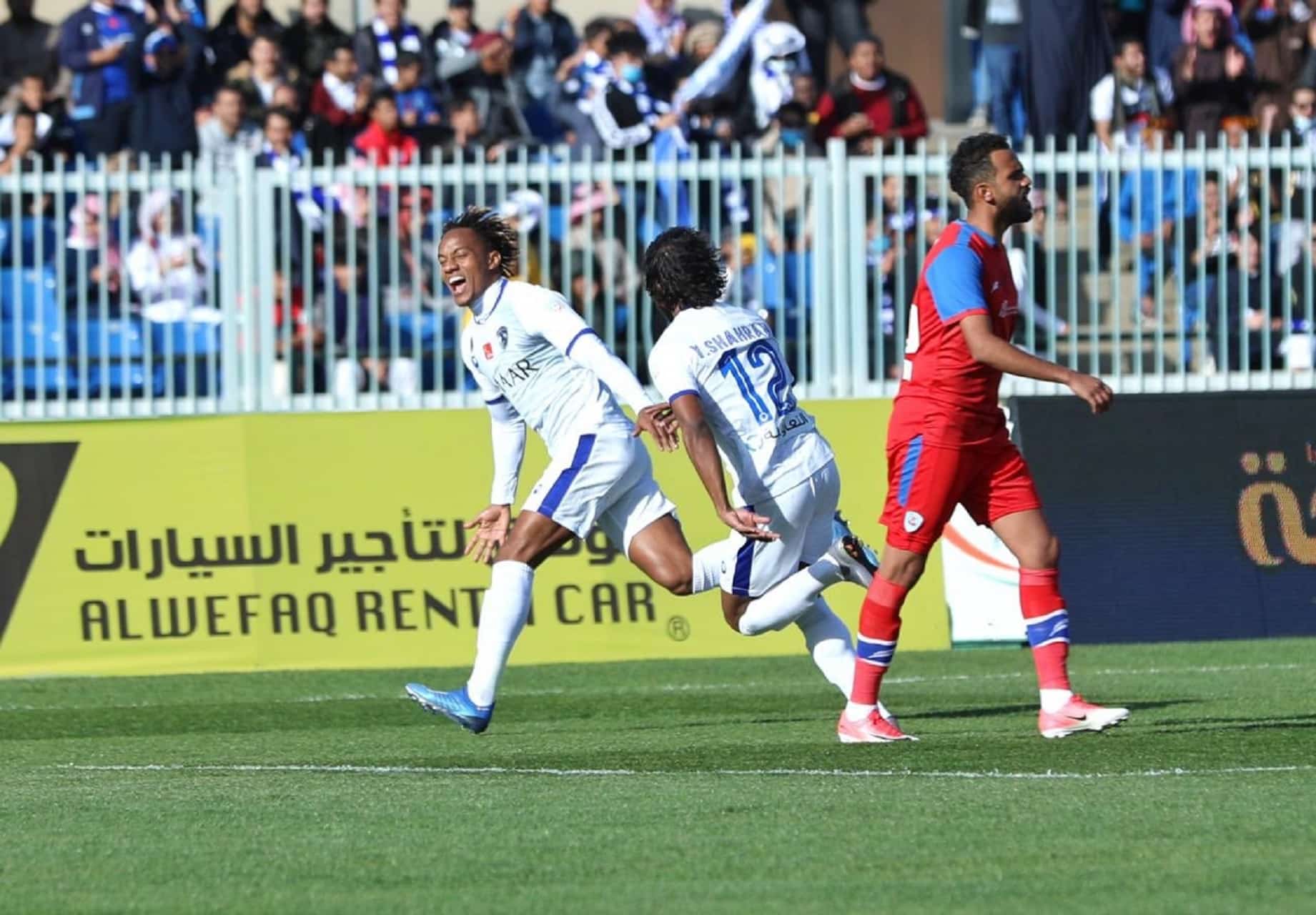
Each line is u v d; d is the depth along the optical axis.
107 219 44.03
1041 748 24.56
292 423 38.75
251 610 38.19
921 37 62.56
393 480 38.59
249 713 32.00
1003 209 24.28
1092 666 35.22
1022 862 17.14
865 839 18.31
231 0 58.94
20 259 43.69
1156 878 16.39
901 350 43.91
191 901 16.28
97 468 38.50
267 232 43.78
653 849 18.09
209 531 38.38
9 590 38.03
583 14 63.06
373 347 43.69
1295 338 44.22
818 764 23.75
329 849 18.48
